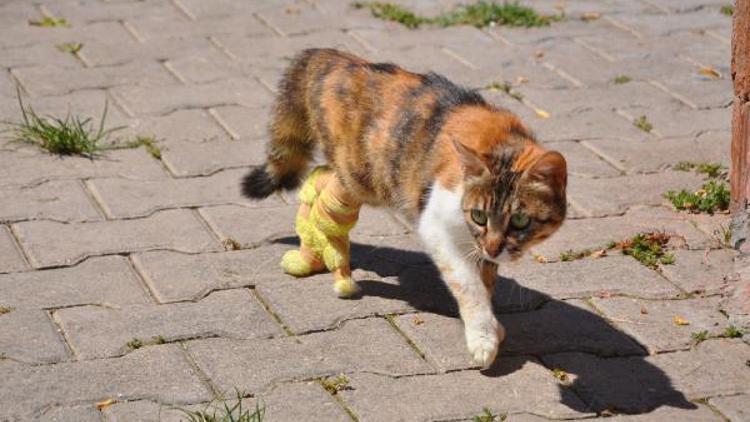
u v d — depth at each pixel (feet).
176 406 6.66
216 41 9.68
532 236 6.86
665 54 9.75
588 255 7.68
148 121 8.69
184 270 7.45
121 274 7.40
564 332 7.18
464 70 9.42
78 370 6.81
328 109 7.24
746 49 7.60
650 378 6.92
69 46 9.50
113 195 7.98
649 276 7.54
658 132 8.79
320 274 7.47
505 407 6.73
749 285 7.29
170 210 7.89
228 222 7.82
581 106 9.04
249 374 6.84
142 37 9.70
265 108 8.89
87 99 8.89
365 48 9.66
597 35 10.01
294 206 8.00
